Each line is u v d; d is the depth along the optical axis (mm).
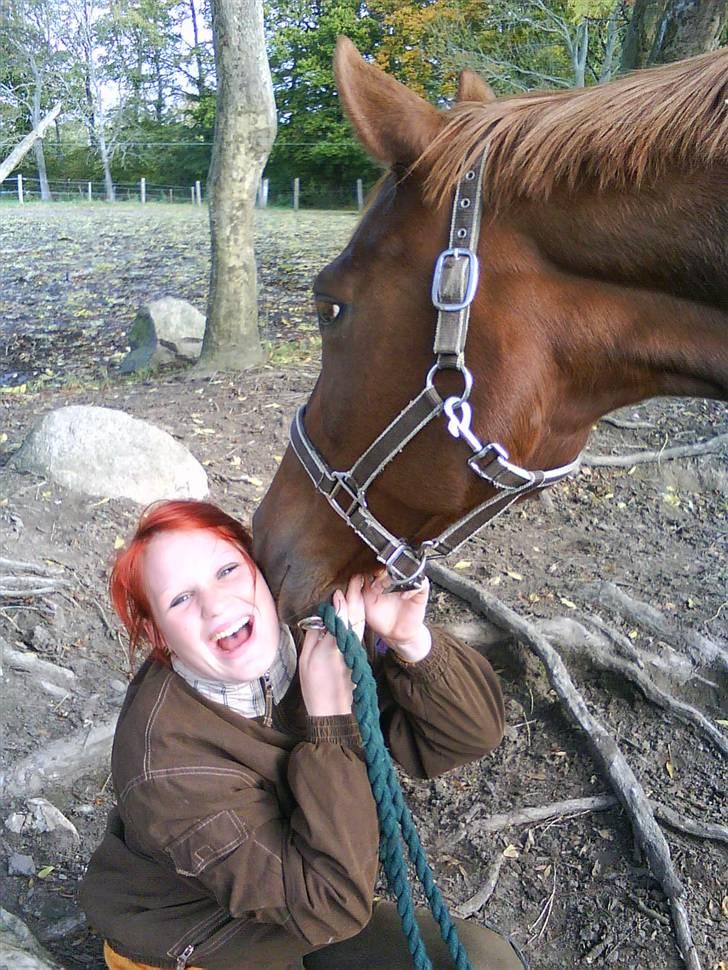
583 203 1316
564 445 1489
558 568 3754
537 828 2480
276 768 1399
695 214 1287
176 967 1421
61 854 2268
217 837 1283
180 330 6875
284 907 1280
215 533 1378
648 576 3740
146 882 1435
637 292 1351
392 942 1639
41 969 1707
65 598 3166
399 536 1499
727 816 2479
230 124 5969
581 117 1319
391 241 1373
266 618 1410
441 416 1371
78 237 12078
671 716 2879
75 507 3639
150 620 1403
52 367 6988
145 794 1299
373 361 1393
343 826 1289
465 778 2680
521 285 1344
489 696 1678
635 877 2307
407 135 1348
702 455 4762
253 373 6211
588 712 2770
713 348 1344
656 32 5043
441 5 10297
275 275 9367
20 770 2430
